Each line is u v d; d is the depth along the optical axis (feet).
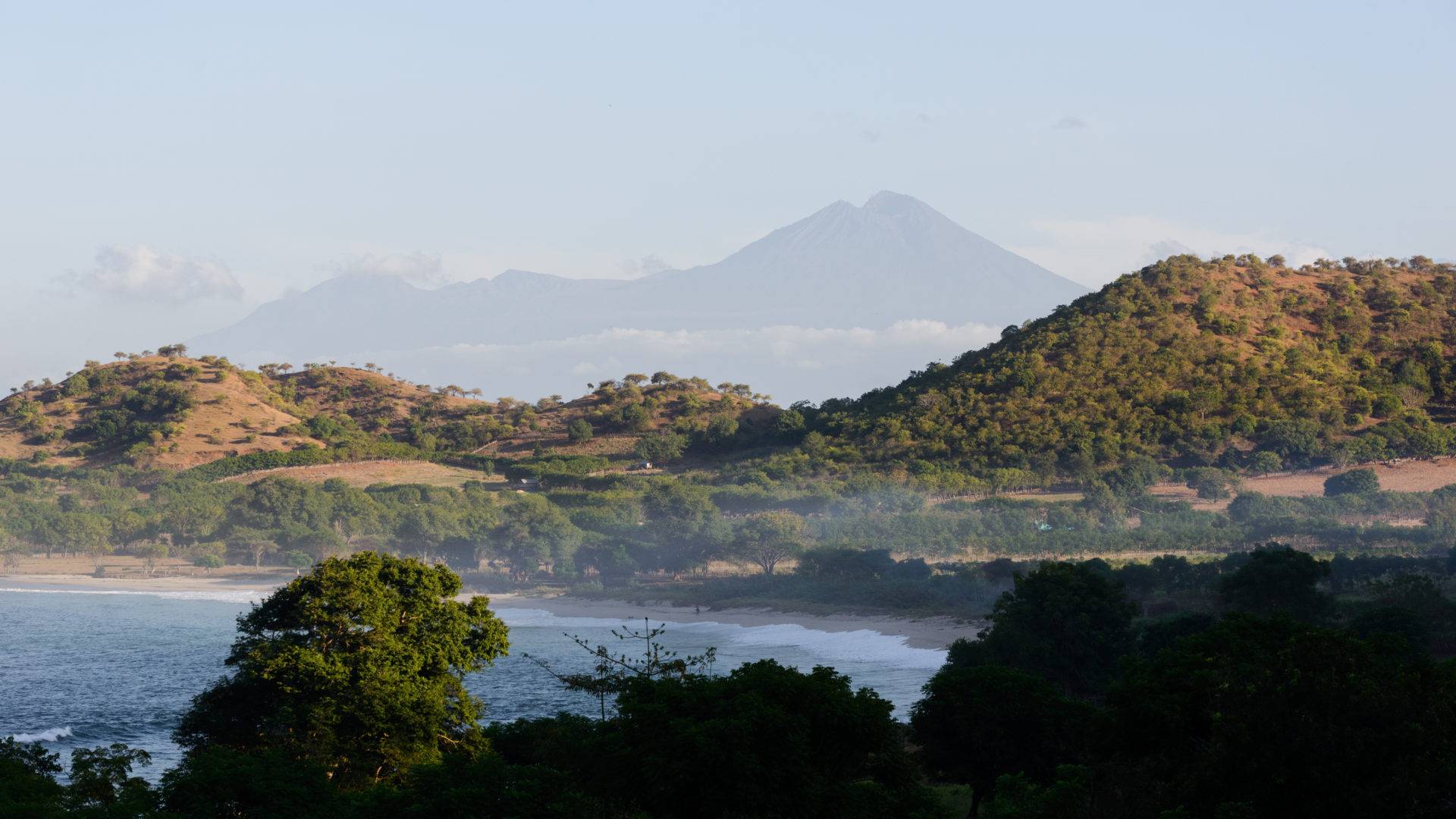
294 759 187.01
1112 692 186.19
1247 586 387.55
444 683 225.35
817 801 148.97
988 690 221.66
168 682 483.10
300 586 225.15
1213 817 145.79
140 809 147.95
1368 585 467.11
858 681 447.83
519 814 144.15
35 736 377.09
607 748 157.79
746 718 151.02
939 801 168.76
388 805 151.53
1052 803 153.38
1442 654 344.49
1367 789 135.95
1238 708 148.46
